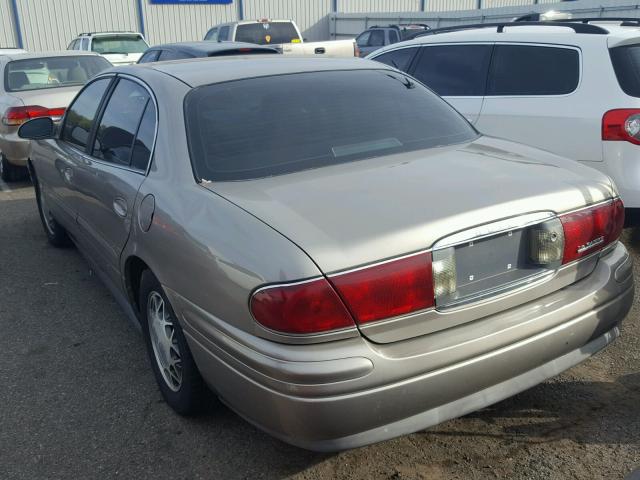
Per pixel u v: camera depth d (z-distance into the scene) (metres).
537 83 5.02
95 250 3.78
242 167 2.65
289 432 2.11
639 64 4.63
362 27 23.09
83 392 3.25
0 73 8.30
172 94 3.00
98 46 15.34
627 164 4.49
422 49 5.93
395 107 3.18
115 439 2.85
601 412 2.87
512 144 3.17
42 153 4.79
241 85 3.06
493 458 2.60
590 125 4.62
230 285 2.17
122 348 3.71
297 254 2.04
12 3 21.16
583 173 2.72
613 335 2.73
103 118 3.72
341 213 2.21
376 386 2.06
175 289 2.54
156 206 2.69
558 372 2.50
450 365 2.18
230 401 2.34
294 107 2.98
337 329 2.04
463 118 3.42
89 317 4.14
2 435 2.90
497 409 2.93
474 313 2.26
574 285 2.55
